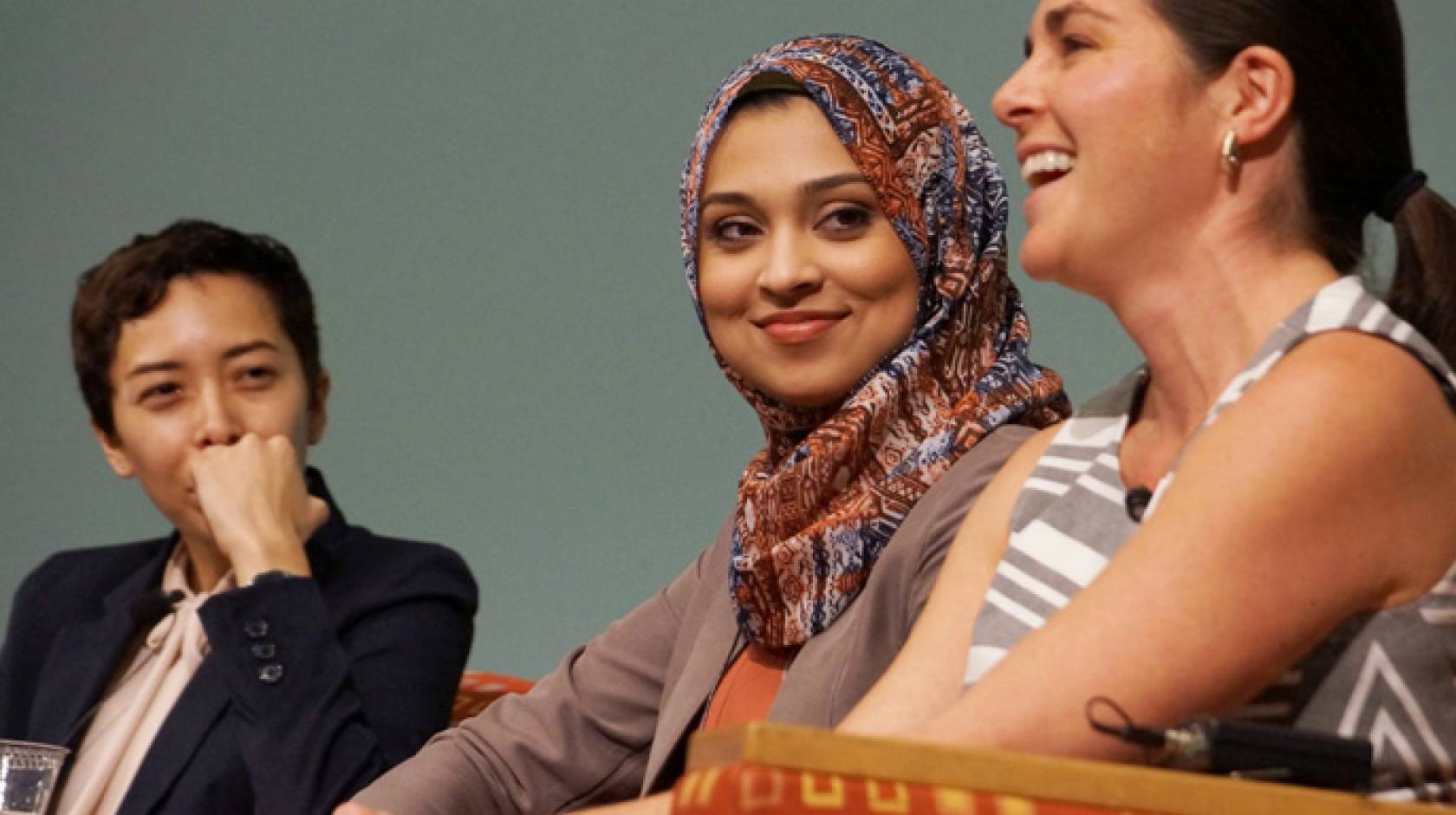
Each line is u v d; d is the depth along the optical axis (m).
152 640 9.62
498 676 10.64
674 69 13.87
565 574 13.72
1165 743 3.94
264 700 8.91
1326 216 5.04
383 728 9.19
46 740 9.55
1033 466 5.67
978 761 3.44
